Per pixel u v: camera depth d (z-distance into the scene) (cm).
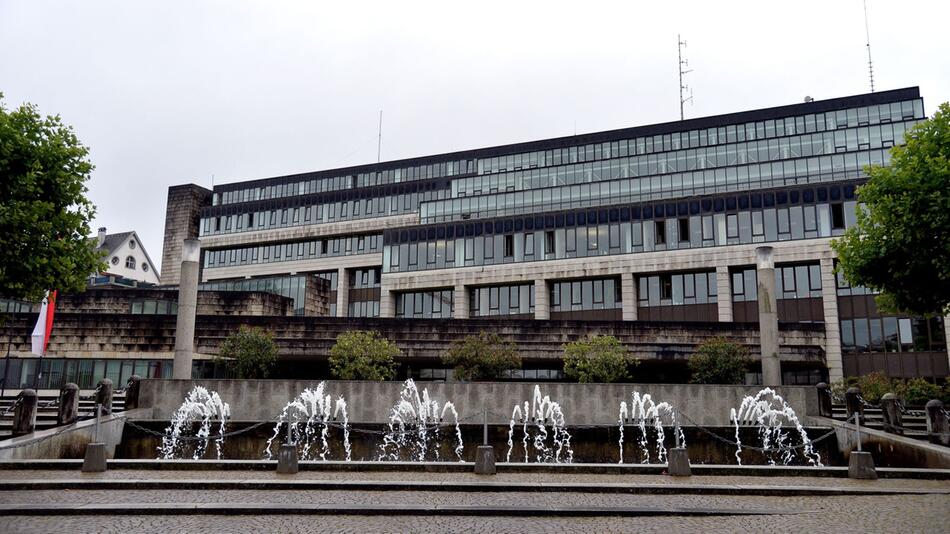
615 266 5862
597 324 4166
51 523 1275
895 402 2395
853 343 5059
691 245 5647
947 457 1964
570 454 2775
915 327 4922
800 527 1247
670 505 1457
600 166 7744
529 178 8019
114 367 4234
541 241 6188
